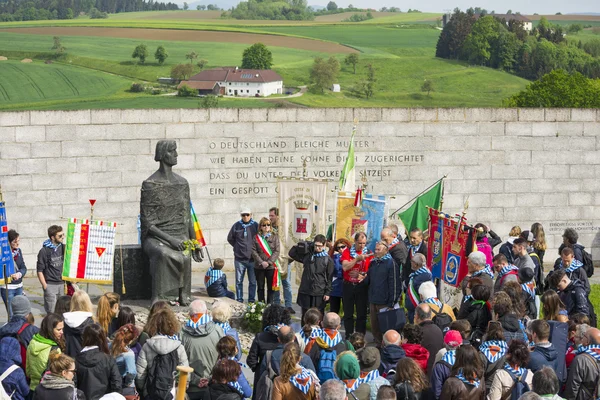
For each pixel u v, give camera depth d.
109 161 20.44
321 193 16.75
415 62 141.25
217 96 110.44
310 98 120.25
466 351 8.80
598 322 15.93
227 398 8.82
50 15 189.00
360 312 14.27
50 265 14.57
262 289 16.66
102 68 126.44
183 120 20.66
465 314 11.35
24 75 117.25
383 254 13.70
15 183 20.02
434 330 10.52
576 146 22.16
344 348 10.10
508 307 10.65
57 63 127.75
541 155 22.06
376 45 163.38
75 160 20.27
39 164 20.11
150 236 15.26
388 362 9.72
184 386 8.66
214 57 144.50
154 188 15.18
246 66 136.12
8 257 13.82
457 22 142.12
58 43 136.62
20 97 107.69
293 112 21.03
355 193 16.34
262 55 136.25
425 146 21.61
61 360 8.49
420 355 9.98
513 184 22.03
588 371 9.70
